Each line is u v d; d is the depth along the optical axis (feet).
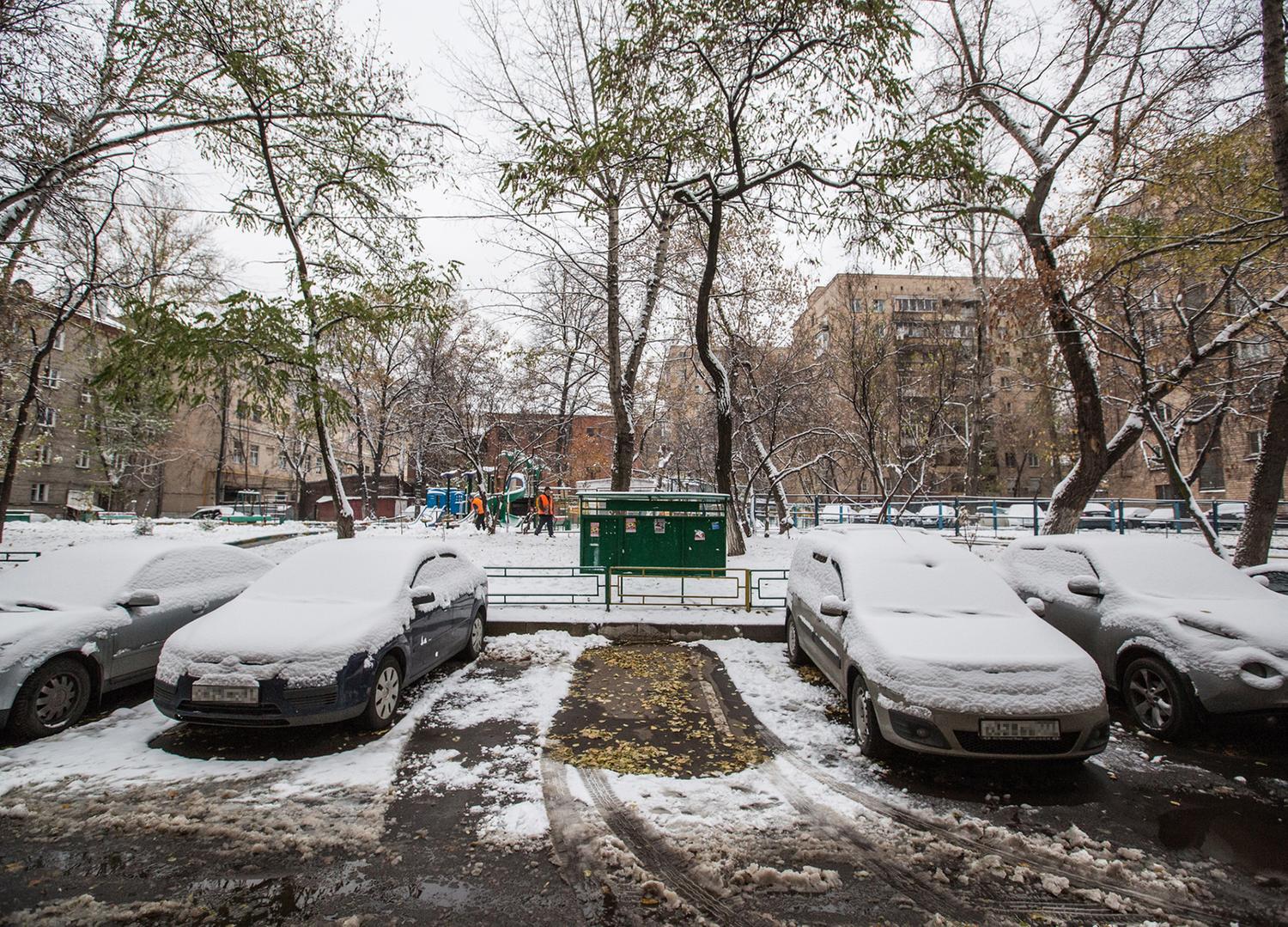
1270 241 26.58
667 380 82.84
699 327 39.86
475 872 10.11
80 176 33.86
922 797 12.90
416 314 34.63
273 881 9.82
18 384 58.65
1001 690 13.55
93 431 90.48
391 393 95.14
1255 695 14.88
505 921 8.93
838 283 78.74
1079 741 13.26
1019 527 68.44
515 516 77.05
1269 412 30.81
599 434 120.78
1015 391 115.75
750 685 20.12
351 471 167.02
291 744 15.17
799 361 68.74
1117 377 45.29
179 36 31.50
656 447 113.39
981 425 92.48
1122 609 18.07
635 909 9.23
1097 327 34.12
